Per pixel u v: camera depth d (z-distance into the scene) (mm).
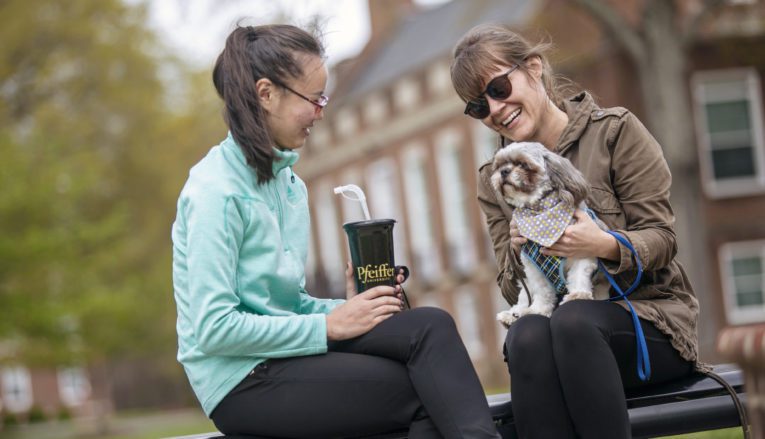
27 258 21703
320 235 35281
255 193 3436
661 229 3555
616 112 3693
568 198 3467
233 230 3340
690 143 17500
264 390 3328
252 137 3408
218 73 3574
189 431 15812
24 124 29266
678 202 17531
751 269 21516
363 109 31188
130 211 32906
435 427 3256
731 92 21328
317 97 3543
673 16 17531
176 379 42281
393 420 3309
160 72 32094
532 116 3836
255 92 3465
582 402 3207
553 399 3270
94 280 24750
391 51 32344
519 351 3279
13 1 27703
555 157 3555
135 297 28688
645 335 3432
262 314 3416
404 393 3281
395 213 30219
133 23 31078
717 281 21359
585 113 3742
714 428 3578
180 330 3459
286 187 3670
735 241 21391
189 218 3352
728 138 21359
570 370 3207
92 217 31891
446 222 27250
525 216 3547
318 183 35062
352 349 3410
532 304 3705
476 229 25938
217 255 3279
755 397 2814
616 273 3494
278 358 3350
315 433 3338
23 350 24125
